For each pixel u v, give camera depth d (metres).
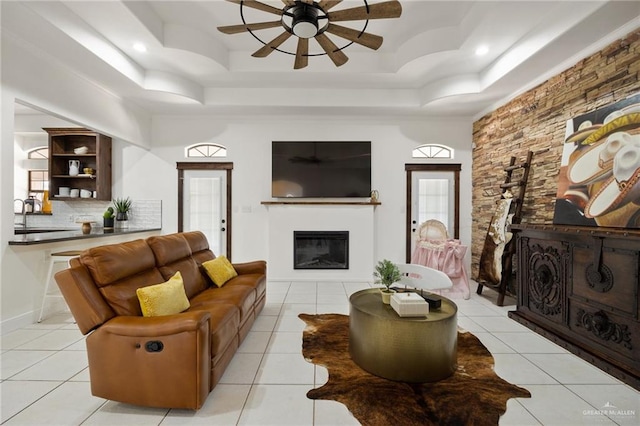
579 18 2.52
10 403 1.82
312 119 5.20
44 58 3.05
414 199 5.21
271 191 5.23
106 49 3.18
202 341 1.73
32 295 3.04
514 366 2.27
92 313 1.80
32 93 2.94
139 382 1.73
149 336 1.71
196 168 5.21
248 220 5.23
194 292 2.86
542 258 2.90
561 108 3.26
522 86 3.85
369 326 2.17
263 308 3.57
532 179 3.69
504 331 2.92
